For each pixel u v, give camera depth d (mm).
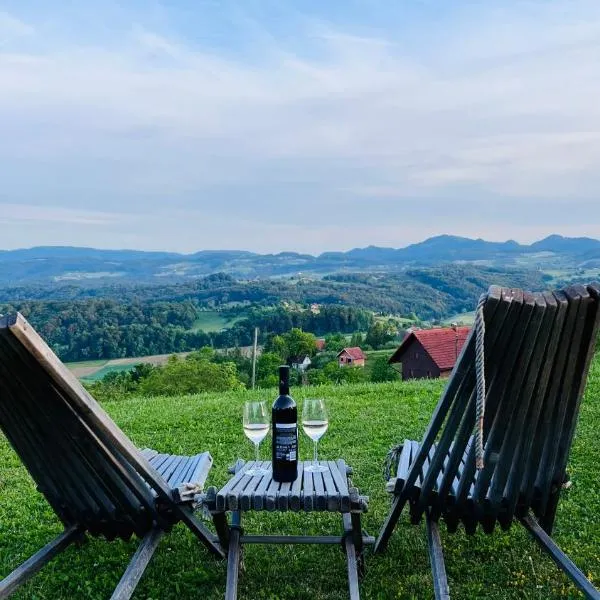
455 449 1730
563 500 2605
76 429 1670
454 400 1691
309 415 2004
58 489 1880
